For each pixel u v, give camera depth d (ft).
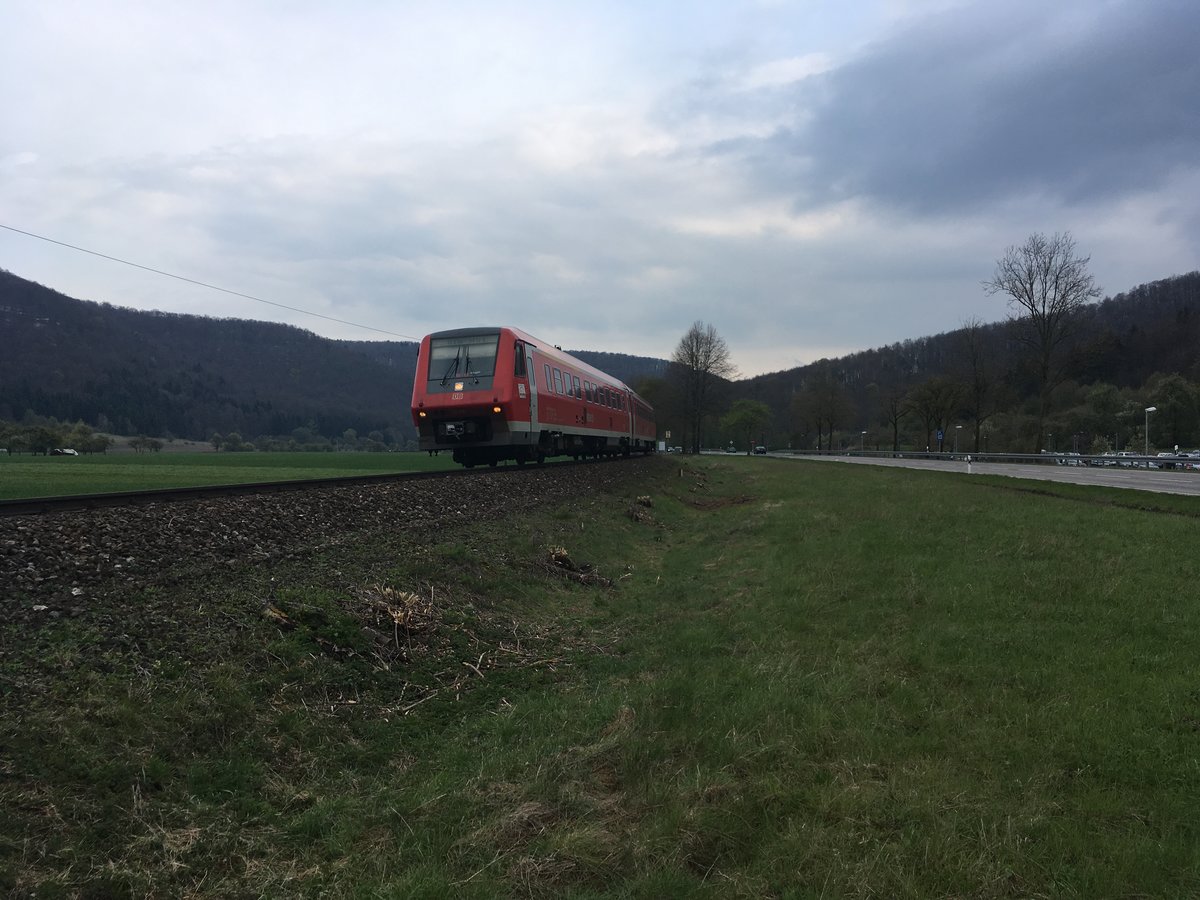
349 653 20.66
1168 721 16.33
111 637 17.22
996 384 220.64
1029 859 11.84
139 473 103.24
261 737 15.93
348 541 31.22
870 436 394.52
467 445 67.97
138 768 13.46
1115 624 23.53
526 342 72.02
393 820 14.12
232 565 24.52
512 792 15.12
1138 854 11.78
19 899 9.98
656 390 332.39
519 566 36.06
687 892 11.52
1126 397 260.21
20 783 12.01
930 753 15.75
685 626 28.86
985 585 29.40
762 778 14.83
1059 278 166.30
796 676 21.01
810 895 11.18
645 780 15.37
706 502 96.58
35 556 20.98
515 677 23.45
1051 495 79.10
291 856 12.89
